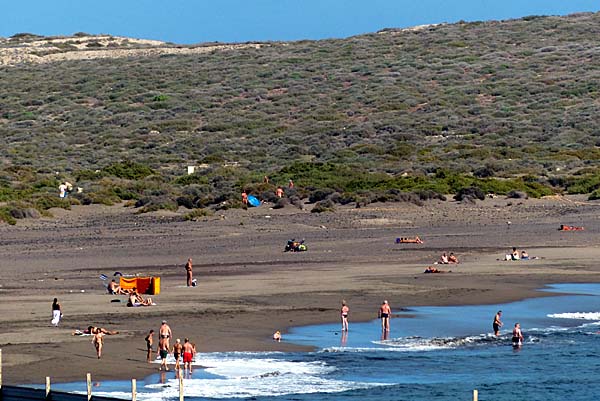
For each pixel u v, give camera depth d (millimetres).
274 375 54438
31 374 52719
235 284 89688
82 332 64188
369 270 100062
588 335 66750
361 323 70500
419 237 129875
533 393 51656
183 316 71688
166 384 51594
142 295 82500
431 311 75938
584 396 51125
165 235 133625
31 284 91000
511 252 114688
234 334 65562
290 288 86875
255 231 136625
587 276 95062
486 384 53000
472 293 84500
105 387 50344
